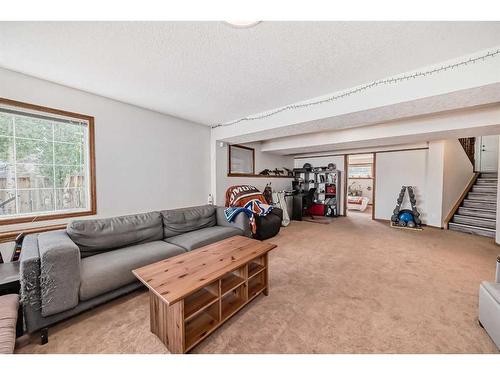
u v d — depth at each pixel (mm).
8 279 1423
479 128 2877
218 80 2072
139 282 1994
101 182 2508
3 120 1941
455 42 1489
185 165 3506
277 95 2465
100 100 2477
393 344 1372
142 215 2596
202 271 1532
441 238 3875
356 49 1566
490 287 1445
